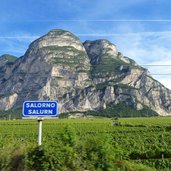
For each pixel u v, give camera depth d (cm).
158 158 3769
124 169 1797
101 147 1705
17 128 12312
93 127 12106
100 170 1662
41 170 1614
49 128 12012
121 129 10400
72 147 1705
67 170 1619
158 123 13962
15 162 1695
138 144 5431
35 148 1677
